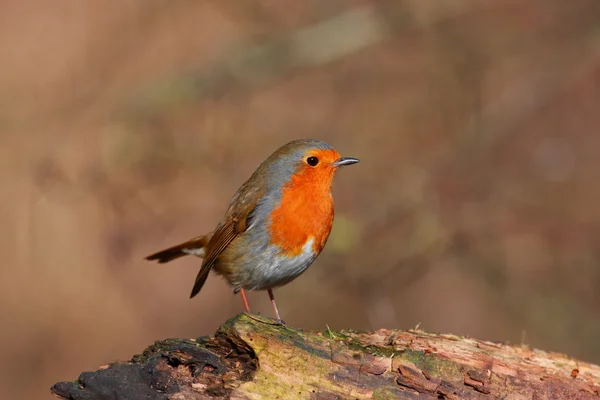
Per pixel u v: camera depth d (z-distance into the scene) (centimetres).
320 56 1320
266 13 1408
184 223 1300
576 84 1372
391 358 580
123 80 1430
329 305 1232
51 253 1317
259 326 576
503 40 1376
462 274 1309
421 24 1331
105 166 1263
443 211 1275
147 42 1469
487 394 580
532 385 591
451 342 631
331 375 566
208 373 558
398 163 1374
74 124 1317
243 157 1379
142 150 1280
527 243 1281
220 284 1365
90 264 1329
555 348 1226
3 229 1313
